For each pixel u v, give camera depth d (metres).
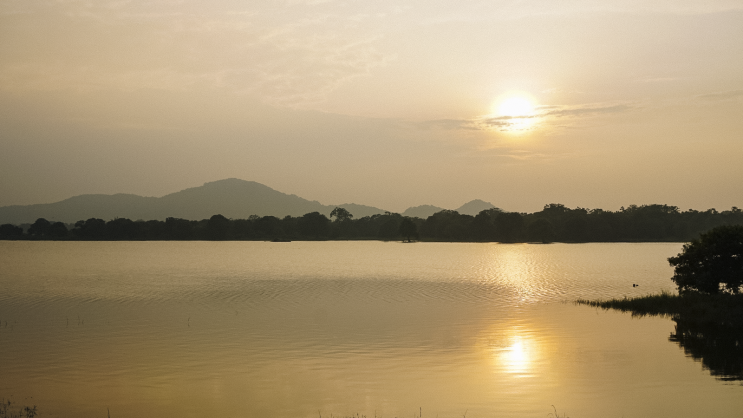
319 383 27.59
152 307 52.66
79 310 50.59
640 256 154.12
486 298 59.56
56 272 98.44
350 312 49.34
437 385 27.23
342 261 133.62
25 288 70.44
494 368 30.23
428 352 33.81
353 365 30.89
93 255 165.38
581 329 40.84
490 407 24.19
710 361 31.50
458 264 121.00
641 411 23.67
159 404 24.64
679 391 26.27
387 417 23.02
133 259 143.25
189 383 27.66
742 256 47.31
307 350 34.34
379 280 81.94
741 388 26.66
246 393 26.06
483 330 40.59
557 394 25.84
